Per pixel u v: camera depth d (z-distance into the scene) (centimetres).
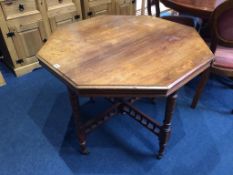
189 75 107
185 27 148
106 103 188
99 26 151
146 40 133
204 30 198
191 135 160
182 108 183
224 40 146
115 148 152
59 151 150
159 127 135
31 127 168
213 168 140
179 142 155
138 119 151
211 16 143
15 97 196
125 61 115
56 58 117
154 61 115
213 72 162
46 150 151
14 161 145
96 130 164
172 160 144
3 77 219
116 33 142
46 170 139
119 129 165
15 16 192
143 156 147
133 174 137
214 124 169
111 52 122
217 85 207
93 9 239
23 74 223
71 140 158
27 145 154
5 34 194
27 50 214
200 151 150
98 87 99
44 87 207
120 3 258
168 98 114
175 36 137
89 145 154
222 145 154
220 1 179
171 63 113
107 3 246
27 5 194
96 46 128
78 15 230
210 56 118
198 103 187
